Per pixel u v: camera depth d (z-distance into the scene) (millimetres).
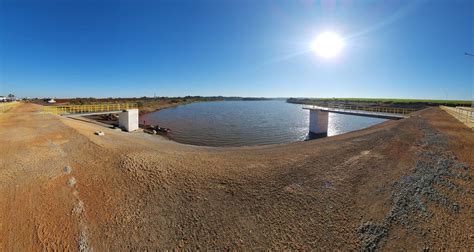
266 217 6465
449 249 5070
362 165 10109
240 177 9000
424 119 26406
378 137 16453
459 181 7980
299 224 6160
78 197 7324
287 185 8227
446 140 14133
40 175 8727
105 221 6254
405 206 6637
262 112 75688
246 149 16578
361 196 7352
